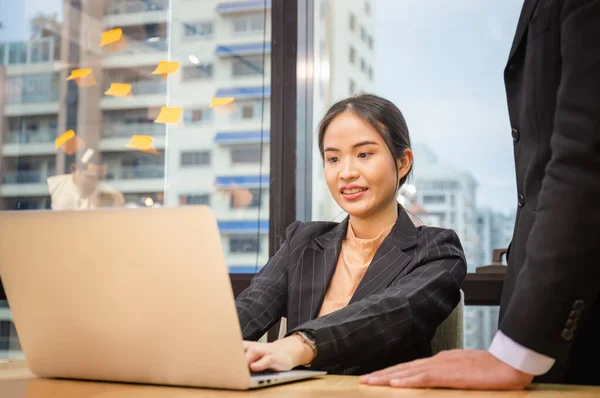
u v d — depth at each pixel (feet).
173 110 9.22
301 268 5.42
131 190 9.35
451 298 4.90
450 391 3.13
